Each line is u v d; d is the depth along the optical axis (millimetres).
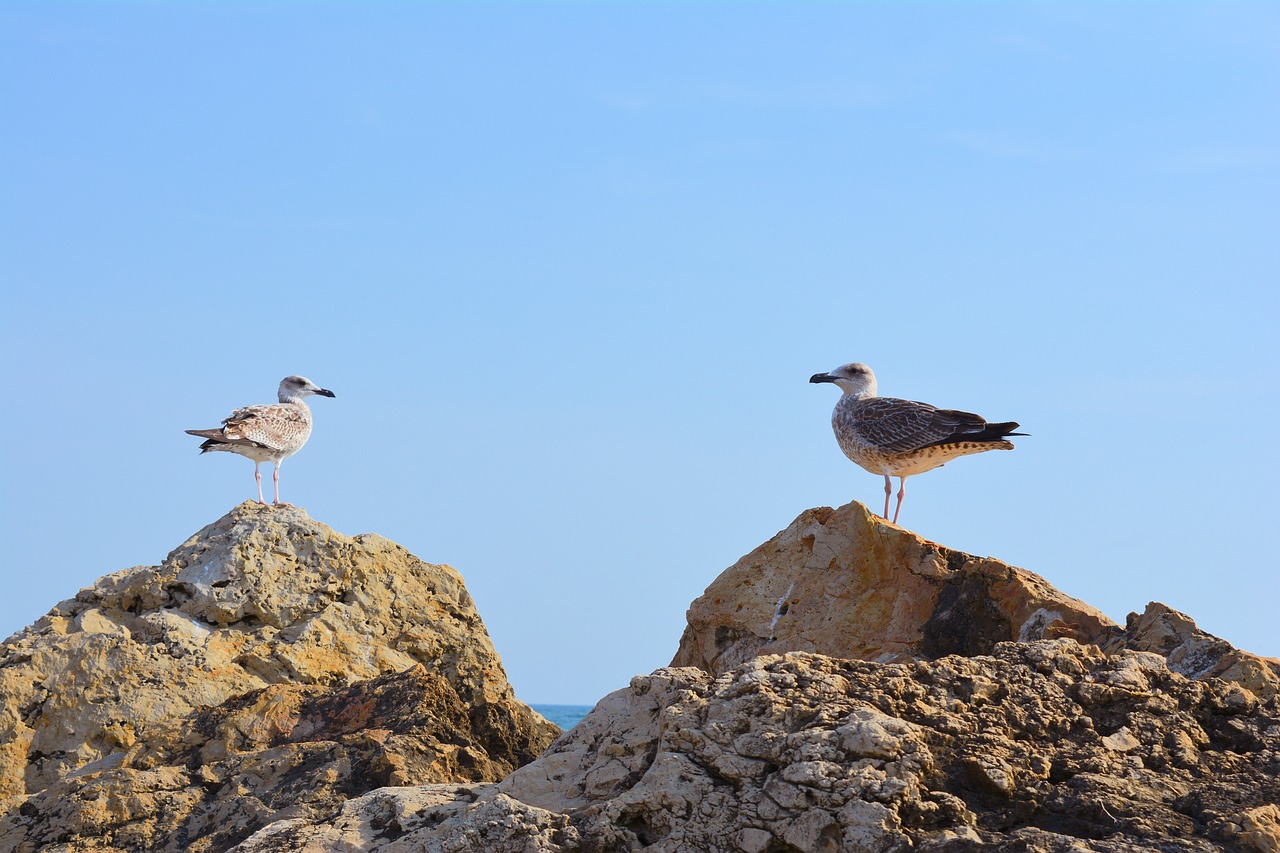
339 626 20844
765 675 11719
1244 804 10969
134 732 18625
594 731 12898
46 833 14812
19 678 19000
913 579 17047
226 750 16547
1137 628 15242
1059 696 12211
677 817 10852
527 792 12242
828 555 17641
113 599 20875
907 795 10523
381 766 14844
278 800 14570
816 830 10383
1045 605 15977
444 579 22172
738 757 11070
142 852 14359
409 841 11266
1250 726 12375
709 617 18016
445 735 16078
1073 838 10305
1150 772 11469
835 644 16922
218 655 19922
